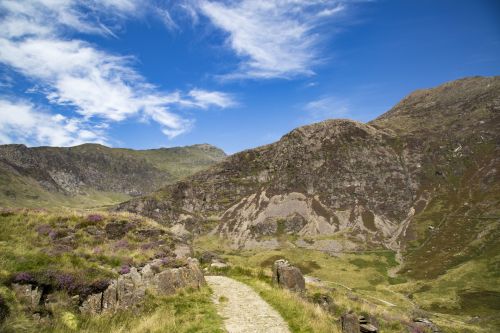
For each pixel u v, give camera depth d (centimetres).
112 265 2384
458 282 14150
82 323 1709
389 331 3112
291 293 2858
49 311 1659
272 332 1894
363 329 2430
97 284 1938
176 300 2297
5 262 1830
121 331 1706
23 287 1669
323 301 3120
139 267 2462
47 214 3059
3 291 1570
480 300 12056
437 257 18138
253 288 3077
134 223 3394
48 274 1809
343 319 2266
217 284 3192
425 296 13075
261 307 2416
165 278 2452
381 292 13450
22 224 2722
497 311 10831
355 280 15525
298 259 17950
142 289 2200
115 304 1966
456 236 19875
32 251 2183
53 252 2233
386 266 18112
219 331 1839
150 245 3106
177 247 3334
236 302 2525
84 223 3081
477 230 19712
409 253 19838
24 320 1488
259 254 19025
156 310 2067
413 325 3547
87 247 2644
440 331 3956
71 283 1853
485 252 16800
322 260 17900
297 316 2200
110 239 3061
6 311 1480
